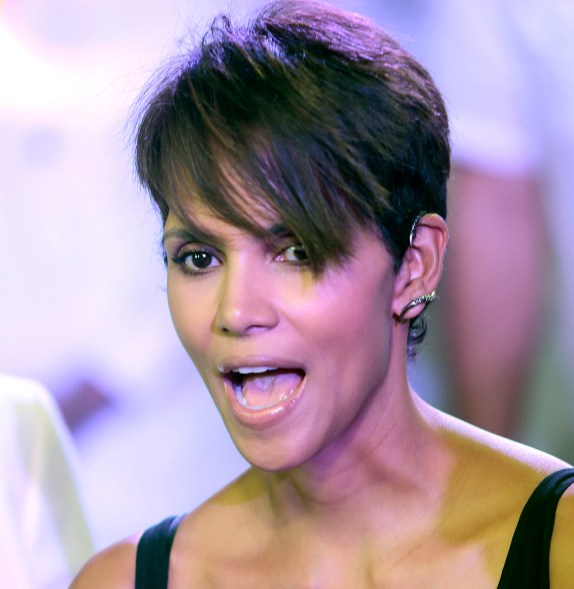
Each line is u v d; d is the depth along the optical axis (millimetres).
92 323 8672
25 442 6438
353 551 3871
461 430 3969
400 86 3547
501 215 8961
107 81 8469
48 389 8609
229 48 3531
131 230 8617
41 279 8617
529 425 9148
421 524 3809
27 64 8453
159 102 3586
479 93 8836
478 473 3828
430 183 3664
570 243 9008
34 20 8484
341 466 3787
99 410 8695
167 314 8750
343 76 3434
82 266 8633
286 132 3314
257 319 3406
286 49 3496
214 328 3539
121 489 8734
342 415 3566
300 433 3539
